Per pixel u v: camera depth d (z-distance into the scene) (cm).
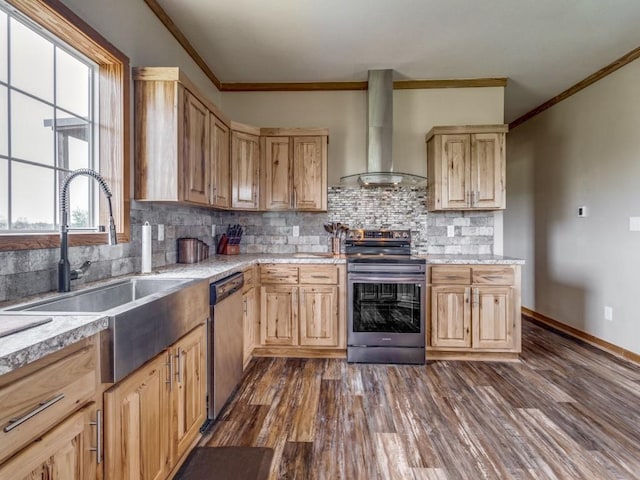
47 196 168
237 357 246
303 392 246
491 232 354
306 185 333
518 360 306
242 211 369
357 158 366
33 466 81
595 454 180
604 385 257
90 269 180
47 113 168
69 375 93
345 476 164
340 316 306
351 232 349
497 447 185
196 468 169
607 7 241
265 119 371
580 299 372
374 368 289
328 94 368
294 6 239
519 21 258
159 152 213
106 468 108
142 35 226
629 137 311
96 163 199
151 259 223
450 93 358
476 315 301
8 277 135
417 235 359
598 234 347
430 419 212
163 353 147
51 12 150
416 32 272
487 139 321
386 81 336
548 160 424
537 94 396
